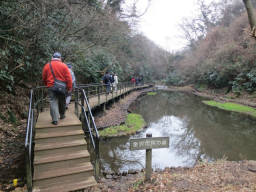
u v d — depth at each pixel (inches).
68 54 307.7
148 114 490.3
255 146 269.1
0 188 122.6
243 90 673.0
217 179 138.6
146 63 1487.5
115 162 201.3
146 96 891.4
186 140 291.9
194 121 422.9
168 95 974.4
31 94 157.9
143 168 185.5
